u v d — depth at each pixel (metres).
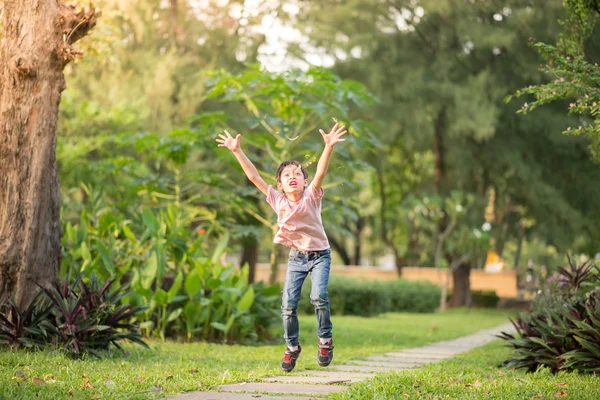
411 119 23.61
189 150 12.62
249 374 6.36
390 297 25.48
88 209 13.12
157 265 10.38
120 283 10.75
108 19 12.02
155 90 18.27
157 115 18.56
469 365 8.17
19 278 7.55
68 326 7.29
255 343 11.11
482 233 27.22
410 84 23.41
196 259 10.96
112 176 18.42
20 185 7.61
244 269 11.73
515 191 27.00
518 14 23.25
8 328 7.24
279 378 6.28
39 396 4.83
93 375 5.90
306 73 11.82
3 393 4.87
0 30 8.70
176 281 10.20
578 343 7.45
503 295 35.62
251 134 12.88
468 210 26.36
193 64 19.39
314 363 7.74
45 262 7.77
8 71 7.66
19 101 7.66
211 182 13.25
